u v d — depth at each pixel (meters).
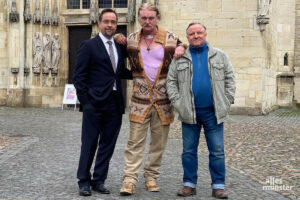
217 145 5.81
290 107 24.08
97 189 5.97
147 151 9.38
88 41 5.93
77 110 19.81
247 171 7.39
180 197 5.76
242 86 18.81
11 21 20.83
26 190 5.95
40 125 13.67
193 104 5.79
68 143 10.15
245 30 18.66
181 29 19.25
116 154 8.84
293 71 24.44
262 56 18.58
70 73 21.94
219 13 18.86
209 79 5.79
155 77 6.06
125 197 5.71
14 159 8.16
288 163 8.12
